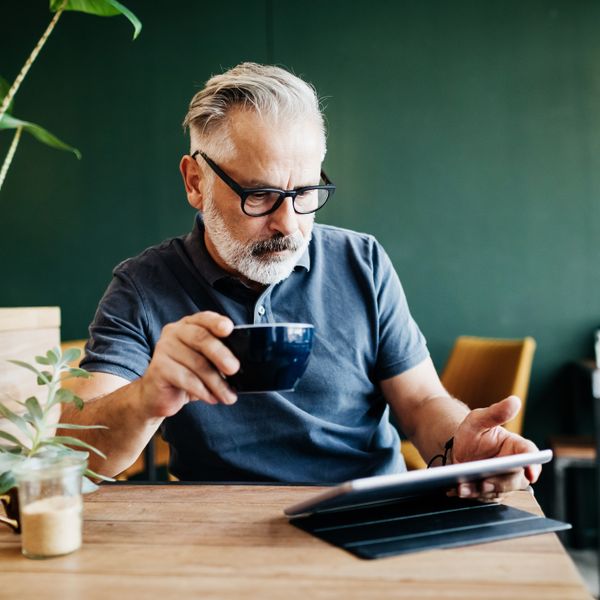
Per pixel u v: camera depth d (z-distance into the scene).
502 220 3.28
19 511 0.77
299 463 1.29
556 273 3.24
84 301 3.51
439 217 3.31
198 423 1.26
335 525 0.77
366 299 1.38
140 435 0.97
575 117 3.23
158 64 3.48
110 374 1.20
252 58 3.42
